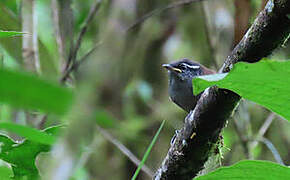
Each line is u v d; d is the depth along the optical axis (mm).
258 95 3080
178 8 15383
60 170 1966
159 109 14992
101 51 9953
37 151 4094
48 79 1207
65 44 12250
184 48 15438
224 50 14727
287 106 3158
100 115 1594
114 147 13844
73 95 1198
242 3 9562
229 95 4246
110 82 7527
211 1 14766
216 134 4746
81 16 14320
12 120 8859
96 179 13703
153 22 14875
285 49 13484
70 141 1721
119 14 12359
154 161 14555
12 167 4203
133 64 14141
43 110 1231
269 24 3924
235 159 13953
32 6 10812
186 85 11148
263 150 15305
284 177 3602
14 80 1157
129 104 14188
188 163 5016
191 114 4793
